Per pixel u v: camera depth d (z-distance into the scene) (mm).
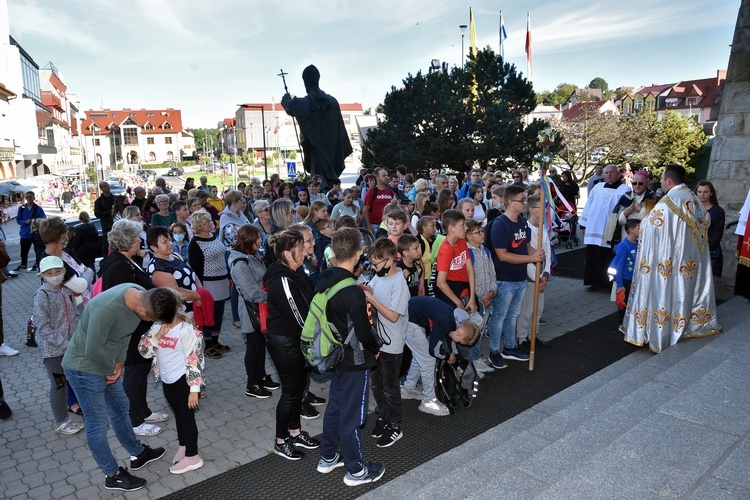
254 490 3777
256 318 4969
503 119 20625
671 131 32094
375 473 3822
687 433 3279
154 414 4902
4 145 42344
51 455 4395
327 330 3562
